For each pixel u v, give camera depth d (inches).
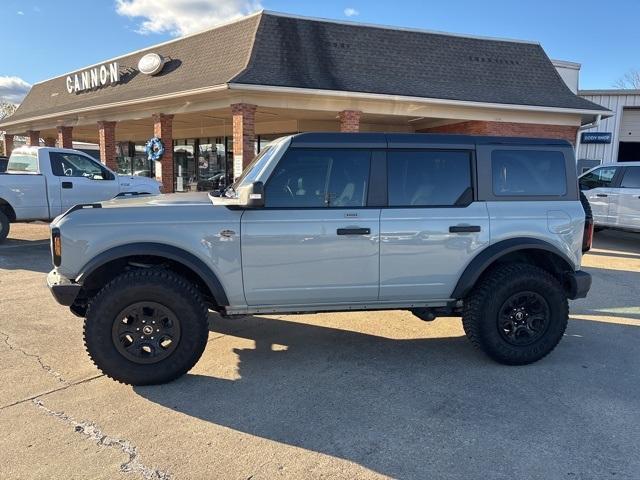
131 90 669.3
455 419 135.0
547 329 172.4
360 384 156.8
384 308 172.4
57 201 403.5
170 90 566.6
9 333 198.5
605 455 118.6
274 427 130.4
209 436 125.9
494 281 168.4
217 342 192.9
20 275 296.4
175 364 153.2
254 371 165.9
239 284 158.2
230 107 558.3
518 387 155.5
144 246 152.2
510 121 615.8
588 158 833.5
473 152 171.6
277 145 167.3
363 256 162.7
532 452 119.7
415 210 166.1
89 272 149.6
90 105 685.3
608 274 326.3
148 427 129.9
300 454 118.4
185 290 152.5
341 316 228.4
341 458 117.0
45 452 117.9
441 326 216.4
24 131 960.3
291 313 166.9
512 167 175.0
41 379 157.8
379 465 114.3
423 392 151.4
